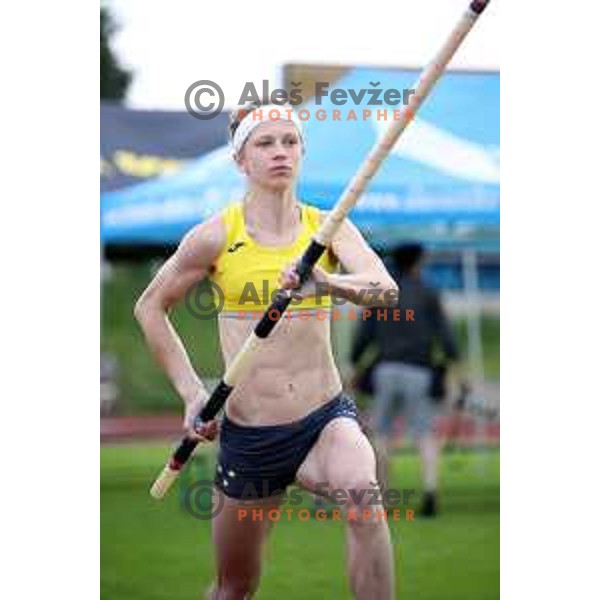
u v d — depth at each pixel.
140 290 42.88
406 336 21.12
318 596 16.38
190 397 13.23
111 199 22.19
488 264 35.72
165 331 13.29
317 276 12.36
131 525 20.31
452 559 18.25
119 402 37.00
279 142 12.76
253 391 12.85
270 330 12.38
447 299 37.28
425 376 21.12
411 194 21.73
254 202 12.93
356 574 12.48
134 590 16.64
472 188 21.81
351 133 20.84
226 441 13.12
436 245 25.84
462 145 21.78
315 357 12.88
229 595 13.79
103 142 22.12
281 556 18.31
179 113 22.23
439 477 24.83
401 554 18.53
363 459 12.50
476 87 21.72
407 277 21.20
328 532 19.80
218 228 12.89
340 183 20.88
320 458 12.84
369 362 21.77
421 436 21.23
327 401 12.96
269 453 12.93
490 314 41.22
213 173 22.02
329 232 12.20
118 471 25.61
